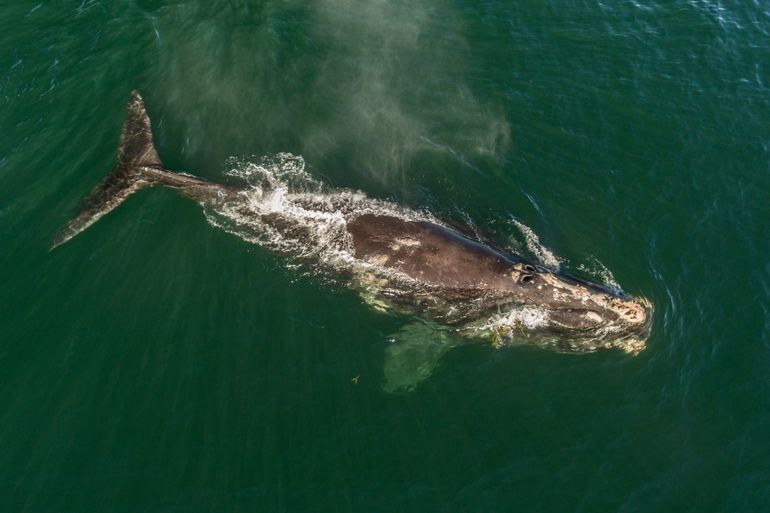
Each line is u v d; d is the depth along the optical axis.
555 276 20.25
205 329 20.56
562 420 19.23
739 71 29.41
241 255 22.11
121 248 22.02
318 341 20.47
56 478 17.70
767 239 23.64
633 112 27.70
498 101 28.05
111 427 18.64
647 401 19.67
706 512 17.72
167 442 18.45
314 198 23.30
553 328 19.98
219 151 25.09
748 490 18.06
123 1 29.23
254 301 21.16
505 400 19.55
